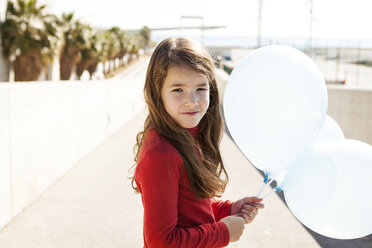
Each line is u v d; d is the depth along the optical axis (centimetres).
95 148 721
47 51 2166
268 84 146
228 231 123
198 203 126
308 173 151
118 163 596
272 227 356
